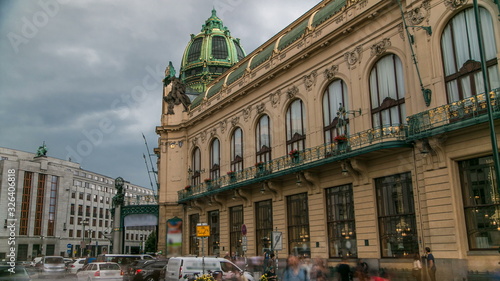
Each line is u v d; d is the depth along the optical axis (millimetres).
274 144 31781
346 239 24750
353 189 24344
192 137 44500
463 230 18547
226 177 36688
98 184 83438
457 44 20016
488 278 17188
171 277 19672
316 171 26797
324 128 27578
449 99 19938
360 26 25234
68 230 73125
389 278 19188
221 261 19922
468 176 18828
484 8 19203
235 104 37219
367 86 24641
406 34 22203
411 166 21188
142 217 46781
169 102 46812
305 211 28219
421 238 20219
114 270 24781
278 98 31812
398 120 22812
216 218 38375
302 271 15094
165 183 45156
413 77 21562
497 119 16906
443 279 18547
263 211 32469
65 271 33938
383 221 22719
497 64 18375
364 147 22219
